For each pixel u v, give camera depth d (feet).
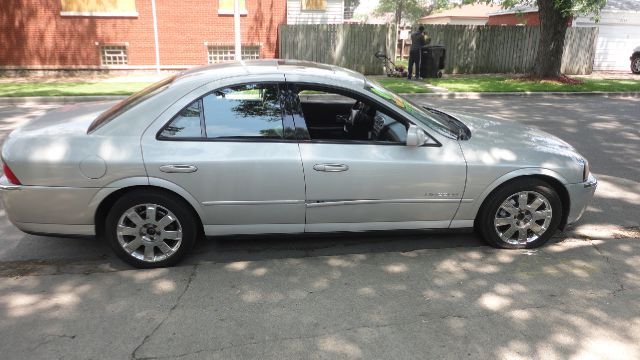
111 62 57.93
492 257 13.87
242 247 14.33
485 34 63.46
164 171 12.17
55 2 54.85
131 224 12.68
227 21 58.18
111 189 12.17
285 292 11.93
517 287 12.25
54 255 13.73
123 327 10.45
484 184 13.44
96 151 12.07
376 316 10.94
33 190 12.10
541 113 37.78
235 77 12.71
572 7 51.37
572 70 66.44
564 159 13.91
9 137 12.67
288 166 12.53
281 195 12.73
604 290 12.15
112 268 13.04
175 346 9.84
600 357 9.68
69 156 12.02
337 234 13.52
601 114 37.60
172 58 58.34
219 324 10.59
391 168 12.91
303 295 11.78
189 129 12.43
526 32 64.23
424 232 13.91
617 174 22.03
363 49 60.18
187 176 12.27
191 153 12.27
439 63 57.98
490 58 64.44
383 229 13.62
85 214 12.37
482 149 13.53
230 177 12.41
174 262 13.05
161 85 13.44
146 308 11.18
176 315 10.91
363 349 9.80
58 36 55.88
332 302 11.50
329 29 58.80
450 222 13.82
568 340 10.18
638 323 10.79
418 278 12.67
